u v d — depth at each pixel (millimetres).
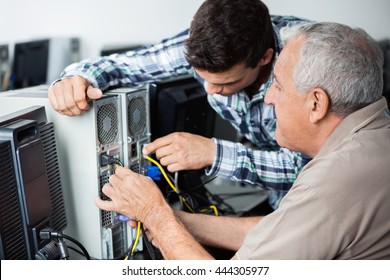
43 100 1165
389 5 2982
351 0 3053
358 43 989
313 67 979
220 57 1180
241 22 1198
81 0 3680
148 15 3535
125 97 1186
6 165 929
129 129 1218
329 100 991
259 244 988
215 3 1229
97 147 1142
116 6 3594
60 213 1154
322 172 949
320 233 933
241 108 1570
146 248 1283
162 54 1499
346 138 992
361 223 932
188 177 1546
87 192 1175
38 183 1004
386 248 964
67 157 1172
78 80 1150
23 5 3834
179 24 3484
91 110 1118
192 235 1198
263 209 1677
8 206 936
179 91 1478
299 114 1036
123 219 1213
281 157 1471
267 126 1584
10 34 3922
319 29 1014
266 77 1460
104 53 2318
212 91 1317
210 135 1732
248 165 1410
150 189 1160
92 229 1192
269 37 1307
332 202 926
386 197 938
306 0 3119
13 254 953
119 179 1158
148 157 1294
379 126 1009
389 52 2240
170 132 1454
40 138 1018
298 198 958
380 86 1017
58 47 3592
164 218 1136
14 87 2963
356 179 934
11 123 982
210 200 1665
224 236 1328
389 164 953
